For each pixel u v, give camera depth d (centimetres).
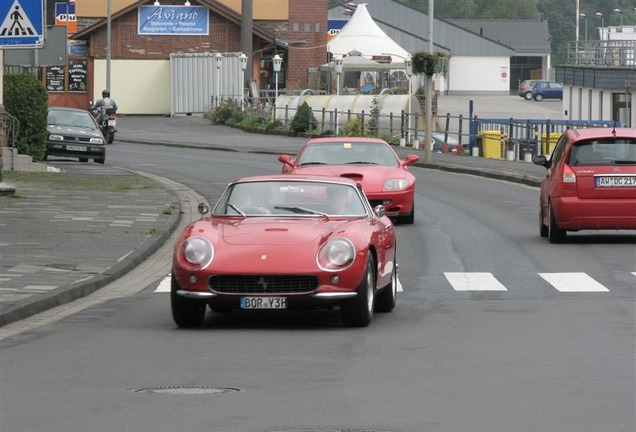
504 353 2361
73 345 2475
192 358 2316
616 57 13488
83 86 15975
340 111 11962
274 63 13812
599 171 4369
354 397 1931
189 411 1823
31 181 6341
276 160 9250
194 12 16075
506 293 3312
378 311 2986
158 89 16025
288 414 1802
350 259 2672
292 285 2666
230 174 7850
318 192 2948
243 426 1720
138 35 15988
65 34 6025
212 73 15650
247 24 15750
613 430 1691
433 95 11444
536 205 6022
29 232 4309
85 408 1847
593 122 9662
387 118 11438
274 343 2502
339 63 12625
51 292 3075
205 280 2662
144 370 2186
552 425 1720
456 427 1711
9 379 2097
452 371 2167
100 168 7756
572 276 3634
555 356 2323
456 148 10225
